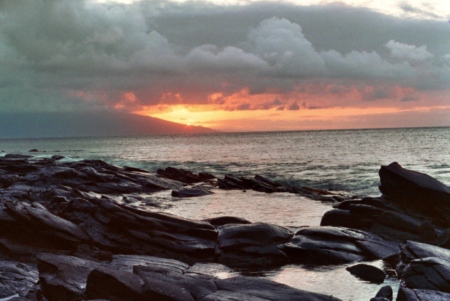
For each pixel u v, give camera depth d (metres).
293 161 74.50
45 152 124.50
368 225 20.56
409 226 19.55
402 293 11.68
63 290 11.93
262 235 18.20
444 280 12.99
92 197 20.81
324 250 17.23
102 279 11.55
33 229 17.47
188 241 18.03
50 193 26.86
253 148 125.25
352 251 17.45
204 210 28.31
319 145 129.00
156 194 36.50
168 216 19.08
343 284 14.55
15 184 35.66
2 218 17.41
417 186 21.08
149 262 16.06
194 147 148.62
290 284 14.73
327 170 58.09
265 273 15.98
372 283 14.56
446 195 20.73
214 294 11.49
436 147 97.94
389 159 71.31
